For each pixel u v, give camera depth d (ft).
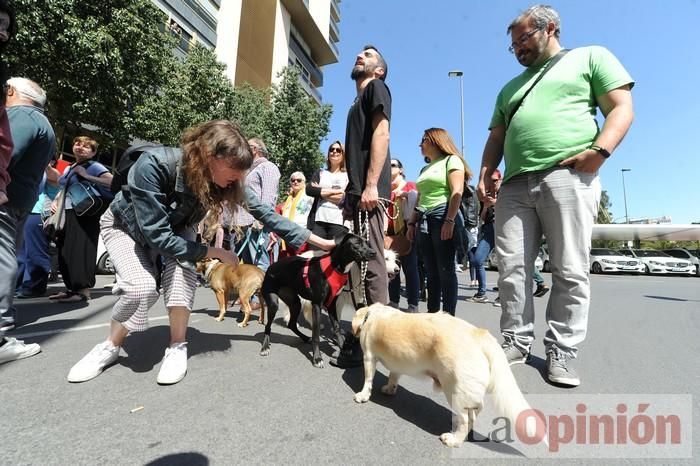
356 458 4.58
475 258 18.24
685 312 15.97
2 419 5.17
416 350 5.60
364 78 8.72
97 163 13.17
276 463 4.41
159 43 34.68
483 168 9.40
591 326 12.42
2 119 6.66
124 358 7.73
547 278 37.73
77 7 28.50
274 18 97.09
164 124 35.78
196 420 5.32
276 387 6.66
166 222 6.82
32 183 8.52
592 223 7.27
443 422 5.66
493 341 5.25
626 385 7.02
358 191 8.35
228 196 7.39
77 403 5.71
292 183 16.58
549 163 7.29
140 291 6.85
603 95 7.10
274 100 65.36
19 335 9.09
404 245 13.50
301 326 11.81
